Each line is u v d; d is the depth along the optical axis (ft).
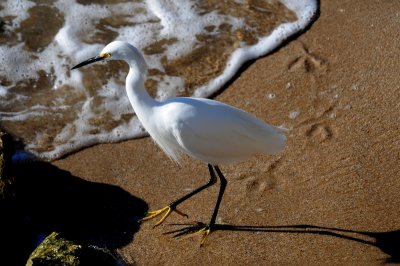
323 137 19.52
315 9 24.84
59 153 20.79
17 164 20.35
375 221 16.52
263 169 18.92
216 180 17.65
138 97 16.63
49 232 17.74
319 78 21.65
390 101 20.13
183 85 22.84
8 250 17.12
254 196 18.10
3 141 18.84
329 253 15.78
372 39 22.66
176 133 16.34
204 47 24.20
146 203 18.53
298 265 15.57
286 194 17.93
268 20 24.82
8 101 22.86
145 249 16.89
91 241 17.29
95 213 18.30
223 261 16.14
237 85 22.36
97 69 23.93
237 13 25.49
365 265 15.16
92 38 25.13
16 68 24.09
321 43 23.09
